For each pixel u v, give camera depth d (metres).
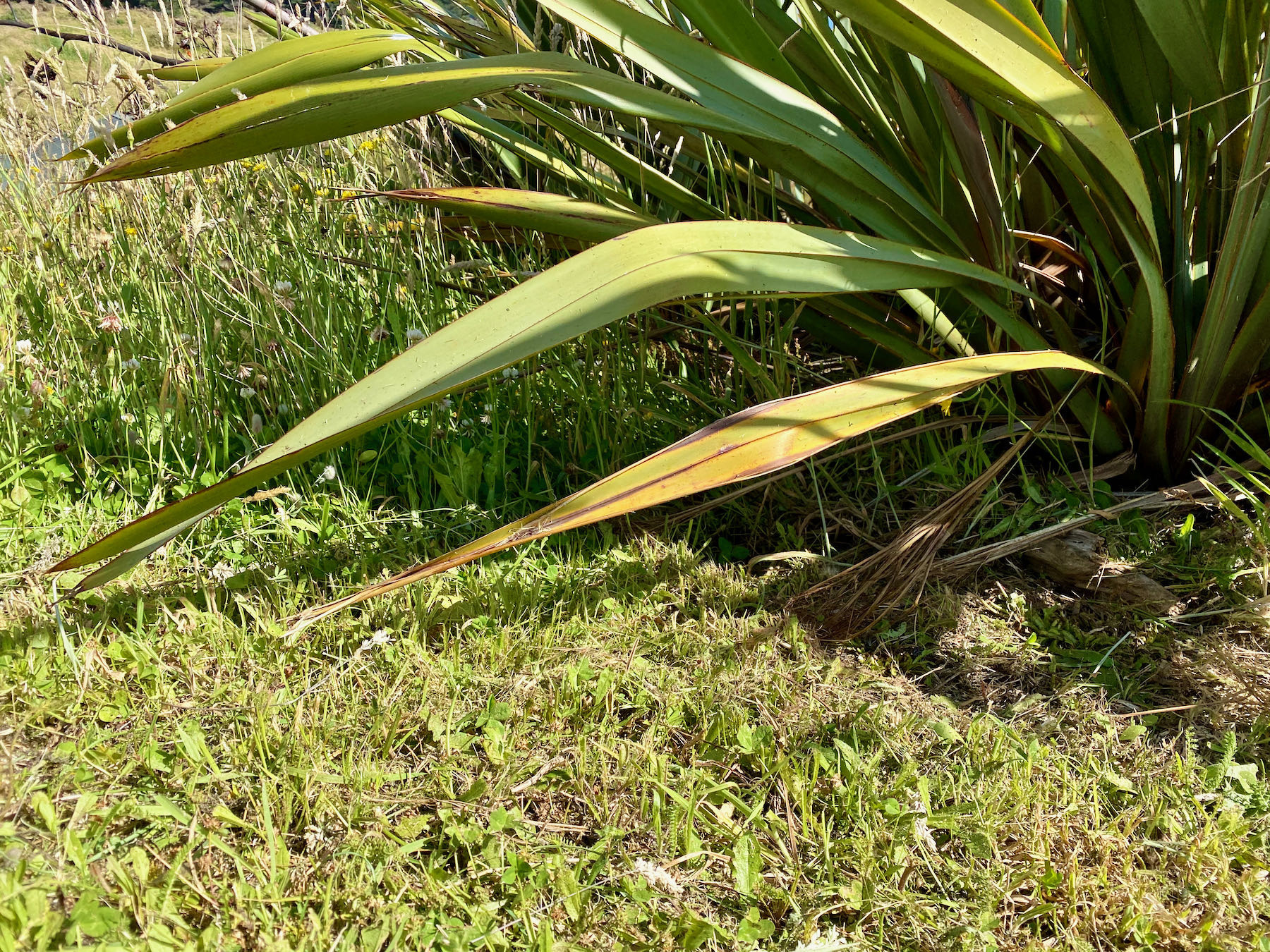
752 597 2.17
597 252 1.68
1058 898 1.45
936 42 1.75
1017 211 2.63
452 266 2.93
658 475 1.63
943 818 1.54
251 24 3.36
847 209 2.29
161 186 2.88
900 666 2.00
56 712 1.61
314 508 2.31
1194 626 2.04
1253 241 1.96
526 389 2.58
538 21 2.38
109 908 1.22
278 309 2.75
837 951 1.33
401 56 2.78
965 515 2.35
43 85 2.85
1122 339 2.35
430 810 1.54
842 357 2.83
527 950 1.31
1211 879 1.45
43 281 2.94
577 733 1.73
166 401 2.50
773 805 1.61
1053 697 1.90
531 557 2.27
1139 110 2.20
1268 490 2.04
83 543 2.14
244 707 1.66
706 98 2.07
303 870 1.37
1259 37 2.06
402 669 1.79
